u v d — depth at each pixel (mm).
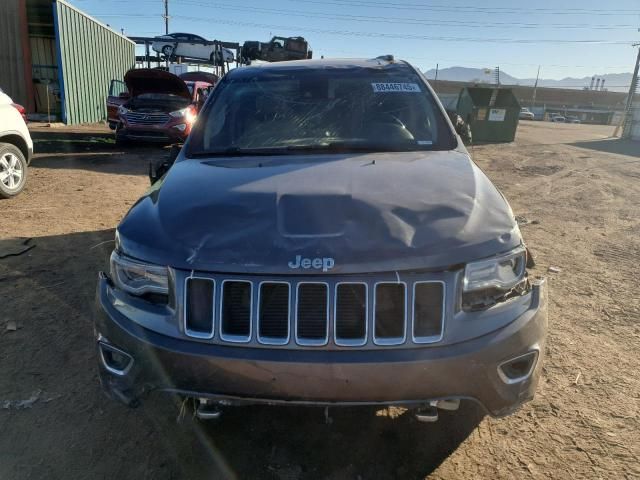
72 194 7469
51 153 11477
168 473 2318
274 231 2070
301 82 3572
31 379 2980
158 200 2475
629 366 3174
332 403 1958
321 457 2422
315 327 1951
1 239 5316
